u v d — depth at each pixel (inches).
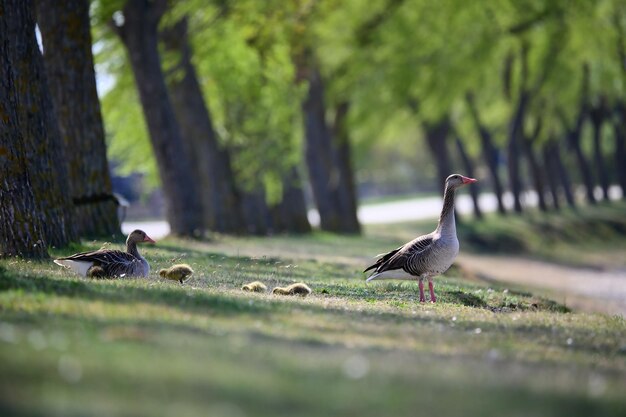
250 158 1935.3
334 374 311.9
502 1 1955.0
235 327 401.4
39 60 837.2
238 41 1716.3
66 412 242.2
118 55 1584.6
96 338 343.0
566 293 1359.5
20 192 698.8
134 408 250.8
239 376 295.0
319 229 2185.0
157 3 1314.0
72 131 1050.1
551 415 282.5
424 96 2133.4
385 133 2714.1
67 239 869.2
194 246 1095.6
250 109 1909.4
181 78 1610.5
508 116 2955.2
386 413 266.4
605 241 2896.2
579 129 3533.5
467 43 2007.9
